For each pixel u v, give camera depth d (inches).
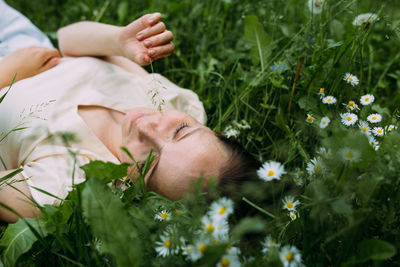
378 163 44.4
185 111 77.6
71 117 64.7
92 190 41.2
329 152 46.0
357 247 42.8
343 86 68.8
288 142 65.6
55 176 57.2
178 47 97.4
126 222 41.2
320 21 70.7
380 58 96.9
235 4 106.2
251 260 40.8
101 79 72.5
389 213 42.9
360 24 66.1
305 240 43.6
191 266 40.8
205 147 55.7
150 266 41.4
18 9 112.0
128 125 60.5
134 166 59.0
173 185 55.1
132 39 68.0
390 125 55.4
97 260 42.0
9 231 46.3
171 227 42.9
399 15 67.3
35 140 60.9
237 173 54.9
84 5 113.5
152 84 76.5
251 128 76.6
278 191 51.4
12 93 66.1
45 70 72.7
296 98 71.6
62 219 48.0
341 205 40.6
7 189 54.7
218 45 99.8
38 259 47.4
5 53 81.8
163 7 113.4
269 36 83.6
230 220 49.8
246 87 76.5
